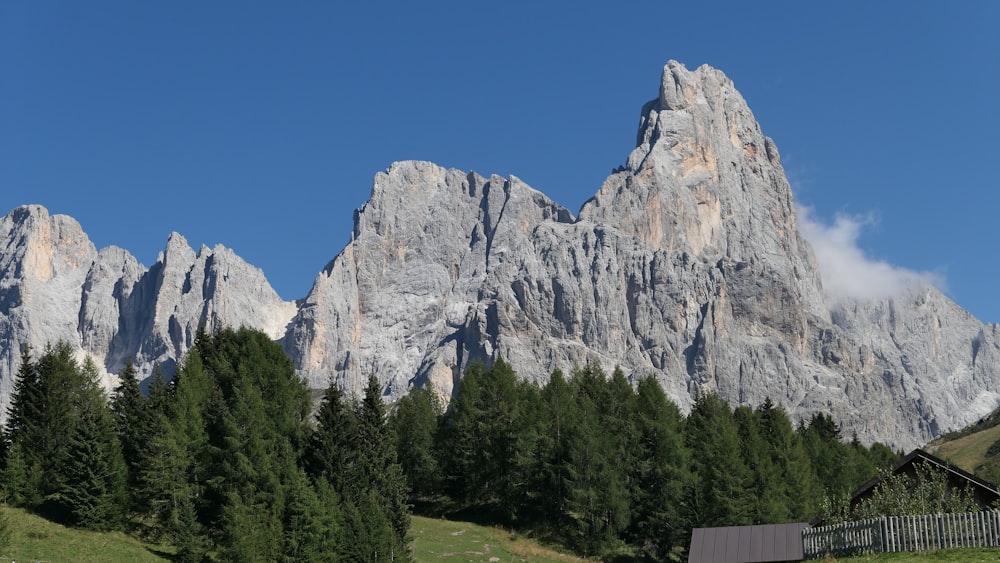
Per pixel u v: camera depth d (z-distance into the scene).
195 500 110.38
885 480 65.50
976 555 51.00
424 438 146.88
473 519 136.50
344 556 103.06
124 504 106.31
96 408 122.19
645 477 130.00
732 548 65.12
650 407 143.50
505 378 150.62
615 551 124.81
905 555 54.16
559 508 130.75
